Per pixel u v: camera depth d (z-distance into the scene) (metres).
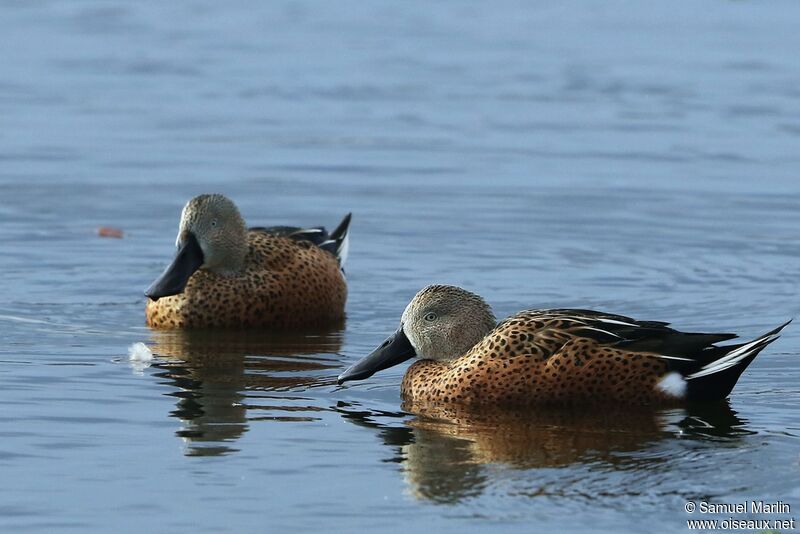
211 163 21.84
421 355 12.21
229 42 31.12
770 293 15.54
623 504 9.26
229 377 12.37
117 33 31.78
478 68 28.98
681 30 33.12
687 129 24.34
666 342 11.55
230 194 20.14
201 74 28.16
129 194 20.02
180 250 14.69
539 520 8.99
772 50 30.84
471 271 16.55
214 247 14.72
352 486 9.55
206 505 9.19
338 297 15.11
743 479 9.70
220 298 14.61
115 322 14.54
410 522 8.93
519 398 11.55
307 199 19.92
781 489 9.51
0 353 12.98
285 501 9.27
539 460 10.11
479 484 9.62
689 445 10.45
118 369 12.54
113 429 10.73
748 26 33.56
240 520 8.94
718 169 21.72
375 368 12.20
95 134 23.45
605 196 20.09
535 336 11.62
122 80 27.45
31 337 13.67
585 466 9.97
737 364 11.30
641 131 24.19
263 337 14.22
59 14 33.72
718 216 19.08
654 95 26.86
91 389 11.82
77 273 16.38
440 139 23.59
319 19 34.03
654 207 19.50
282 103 25.98
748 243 17.81
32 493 9.35
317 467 9.93
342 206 19.58
